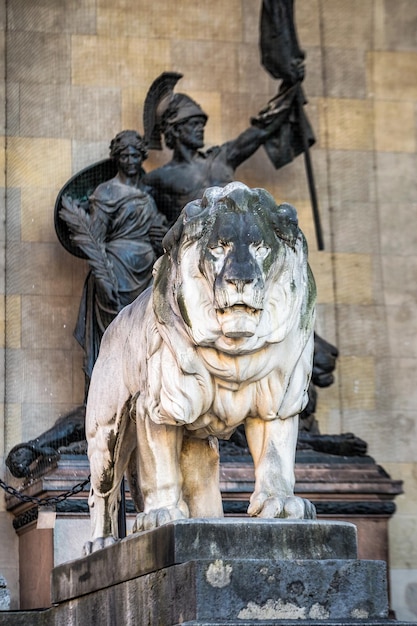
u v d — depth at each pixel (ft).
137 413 32.12
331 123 72.54
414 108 73.46
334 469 61.87
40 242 68.18
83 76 70.03
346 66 73.20
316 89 72.74
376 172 72.54
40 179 68.74
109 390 34.24
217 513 33.19
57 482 58.18
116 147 65.21
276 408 31.24
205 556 29.01
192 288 30.37
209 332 30.17
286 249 30.68
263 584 28.66
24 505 61.57
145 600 30.12
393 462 69.56
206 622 27.94
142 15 71.20
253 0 72.43
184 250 30.53
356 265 71.41
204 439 33.09
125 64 70.59
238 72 71.72
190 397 30.81
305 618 28.78
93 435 34.96
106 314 63.26
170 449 31.83
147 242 64.28
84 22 70.54
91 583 33.14
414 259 72.02
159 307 30.96
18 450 61.57
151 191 65.82
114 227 64.18
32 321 67.31
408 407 70.28
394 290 71.56
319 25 73.31
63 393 66.80
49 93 69.56
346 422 69.36
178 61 71.20
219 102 71.31
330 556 29.60
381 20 73.82
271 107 67.92
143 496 32.42
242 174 70.85
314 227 71.10
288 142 68.28
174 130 66.49
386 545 62.08
